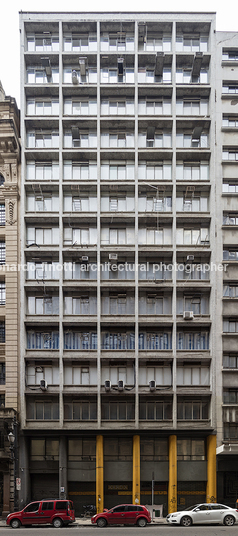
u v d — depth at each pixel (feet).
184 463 105.81
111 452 106.83
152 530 75.31
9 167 111.75
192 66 114.42
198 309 110.52
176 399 105.70
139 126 113.50
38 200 112.98
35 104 114.93
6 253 109.60
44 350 106.63
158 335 108.78
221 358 107.45
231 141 114.11
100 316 107.34
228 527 78.95
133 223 112.27
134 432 104.42
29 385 106.22
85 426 103.81
